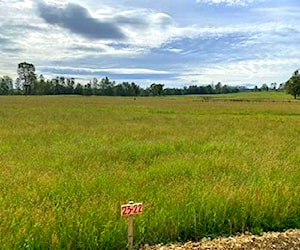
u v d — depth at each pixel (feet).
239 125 77.92
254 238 18.22
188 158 34.17
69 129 62.49
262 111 149.89
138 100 278.26
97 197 20.97
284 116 121.29
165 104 209.15
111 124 74.95
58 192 22.08
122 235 16.65
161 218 18.07
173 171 28.78
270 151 38.78
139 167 30.71
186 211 19.13
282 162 32.91
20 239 15.34
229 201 20.11
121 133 57.47
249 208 19.95
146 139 50.88
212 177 26.73
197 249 16.75
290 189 23.73
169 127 69.62
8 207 18.70
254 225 19.45
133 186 23.72
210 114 128.06
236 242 17.63
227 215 19.44
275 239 18.21
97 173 27.35
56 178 25.18
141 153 38.68
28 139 48.83
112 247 16.19
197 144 45.55
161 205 19.89
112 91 501.56
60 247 15.38
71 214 17.63
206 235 18.24
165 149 41.39
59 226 16.53
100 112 126.00
